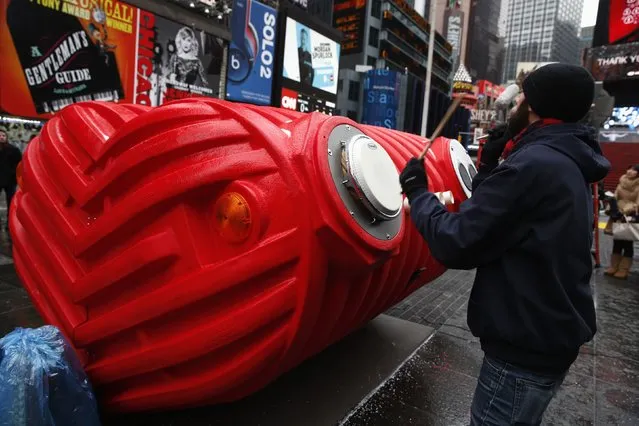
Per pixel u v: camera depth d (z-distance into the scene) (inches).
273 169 72.9
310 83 923.4
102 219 82.7
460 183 139.7
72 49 373.7
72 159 93.0
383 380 124.1
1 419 67.6
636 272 317.7
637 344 172.7
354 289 90.0
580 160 60.8
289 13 826.2
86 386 80.7
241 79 740.7
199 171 73.5
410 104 2003.0
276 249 70.7
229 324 73.0
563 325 58.9
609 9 1451.8
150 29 444.5
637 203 279.4
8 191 295.7
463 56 4608.8
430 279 156.7
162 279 78.5
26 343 73.9
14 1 331.0
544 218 58.9
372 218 76.0
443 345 152.6
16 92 338.3
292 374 123.0
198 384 79.2
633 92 1414.9
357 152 74.0
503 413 63.2
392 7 2588.6
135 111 99.9
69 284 89.3
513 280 60.3
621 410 122.1
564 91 61.8
